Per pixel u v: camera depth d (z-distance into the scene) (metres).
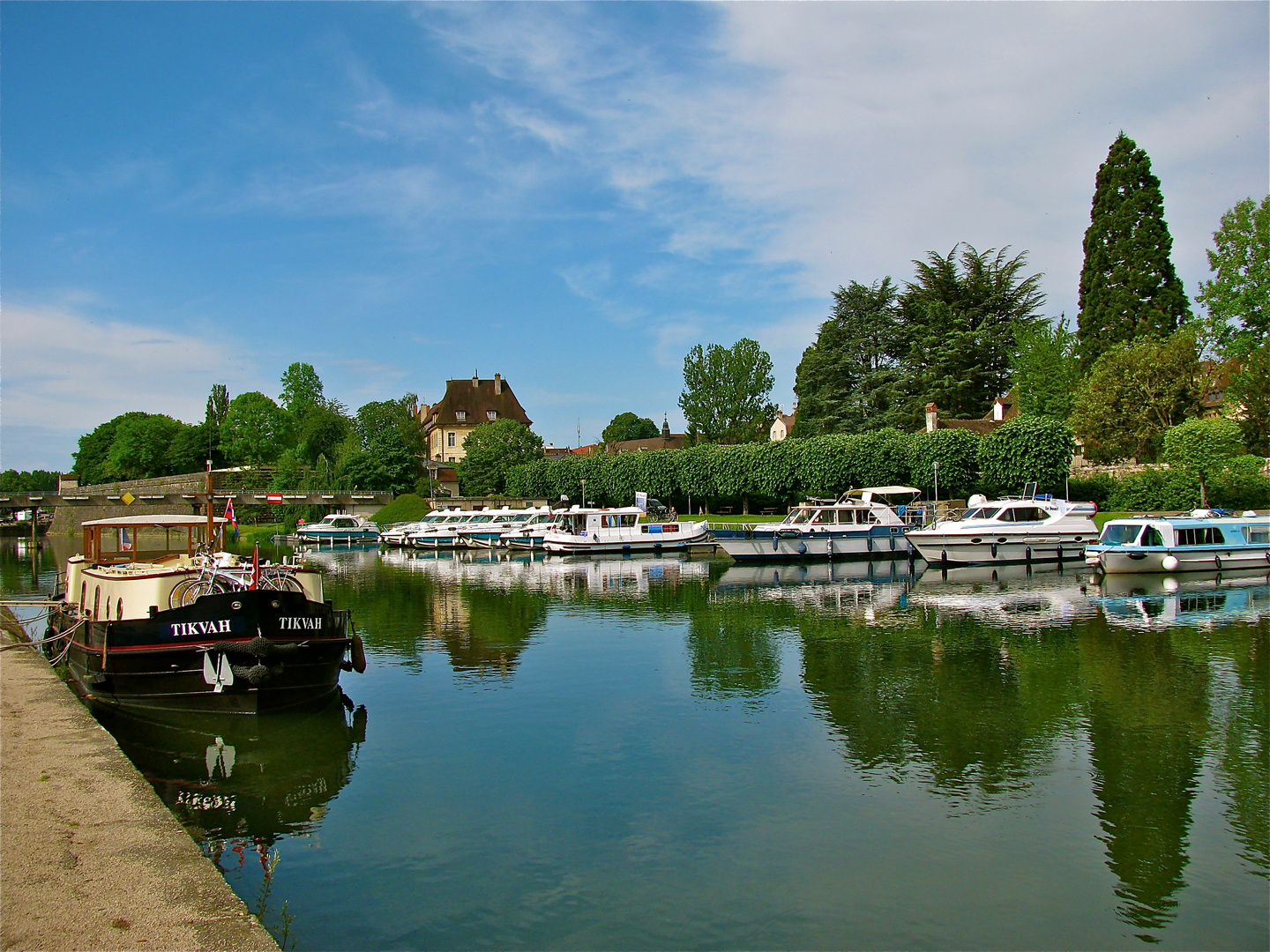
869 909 9.16
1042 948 8.45
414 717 16.20
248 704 15.80
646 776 12.98
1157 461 52.00
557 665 20.50
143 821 9.22
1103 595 31.27
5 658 19.45
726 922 8.91
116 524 20.80
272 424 106.62
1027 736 14.68
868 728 15.19
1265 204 54.47
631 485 73.56
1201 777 12.78
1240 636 23.03
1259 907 9.19
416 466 102.25
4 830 8.92
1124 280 62.25
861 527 46.09
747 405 102.44
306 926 8.91
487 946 8.50
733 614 28.08
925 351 77.31
